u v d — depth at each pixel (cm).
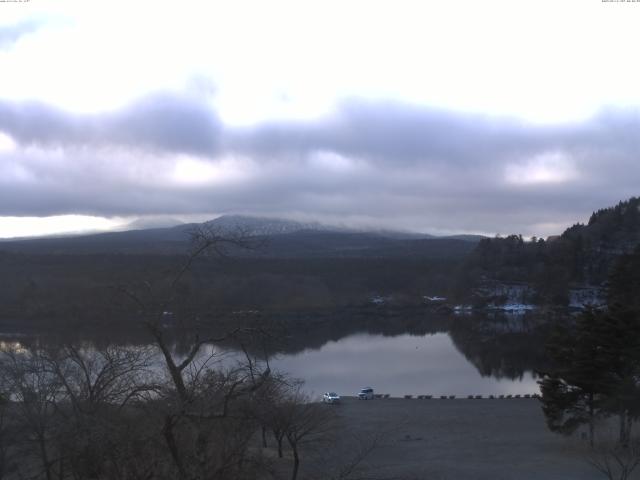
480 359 8844
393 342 10894
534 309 16375
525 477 2888
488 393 6375
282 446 3412
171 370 1487
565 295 16088
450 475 2989
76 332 2503
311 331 12062
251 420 1540
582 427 3869
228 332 1584
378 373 7700
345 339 11300
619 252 17412
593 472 2891
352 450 3550
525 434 4075
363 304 15938
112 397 1806
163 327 1602
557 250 18762
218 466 1427
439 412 4988
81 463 1608
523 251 19938
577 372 3266
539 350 9581
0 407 2050
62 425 1708
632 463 2888
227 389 1477
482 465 3194
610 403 3206
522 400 5597
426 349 9975
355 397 5934
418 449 3669
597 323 3250
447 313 16162
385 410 5112
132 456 1470
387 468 3148
